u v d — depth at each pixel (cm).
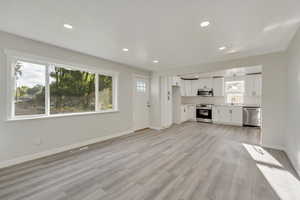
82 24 211
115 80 439
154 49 313
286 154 295
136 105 514
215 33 236
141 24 209
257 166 245
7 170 229
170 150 321
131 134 466
